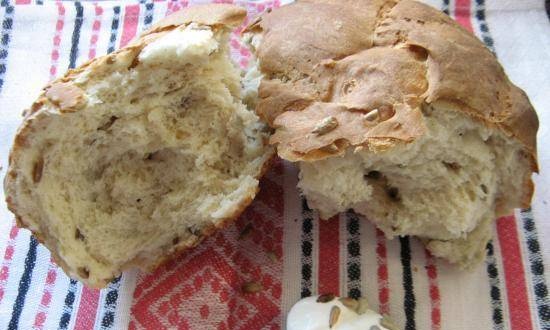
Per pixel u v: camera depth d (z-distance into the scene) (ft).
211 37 0.77
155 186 0.85
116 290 0.85
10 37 1.05
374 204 0.87
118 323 0.83
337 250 0.89
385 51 0.77
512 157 0.81
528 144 0.79
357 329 0.79
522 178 0.83
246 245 0.89
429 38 0.77
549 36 1.05
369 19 0.81
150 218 0.85
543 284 0.86
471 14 1.08
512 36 1.06
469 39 0.81
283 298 0.86
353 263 0.88
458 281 0.87
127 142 0.80
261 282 0.87
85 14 1.07
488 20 1.07
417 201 0.84
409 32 0.78
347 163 0.79
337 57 0.77
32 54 1.04
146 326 0.83
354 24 0.80
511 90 0.80
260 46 0.82
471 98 0.75
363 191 0.83
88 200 0.82
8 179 0.76
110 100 0.76
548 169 0.93
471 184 0.83
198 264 0.87
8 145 0.97
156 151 0.83
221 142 0.83
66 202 0.79
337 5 0.82
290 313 0.81
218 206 0.82
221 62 0.80
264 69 0.80
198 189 0.84
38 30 1.06
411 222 0.85
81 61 1.04
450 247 0.86
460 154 0.80
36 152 0.75
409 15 0.80
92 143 0.79
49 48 1.05
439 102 0.75
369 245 0.89
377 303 0.85
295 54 0.78
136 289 0.85
